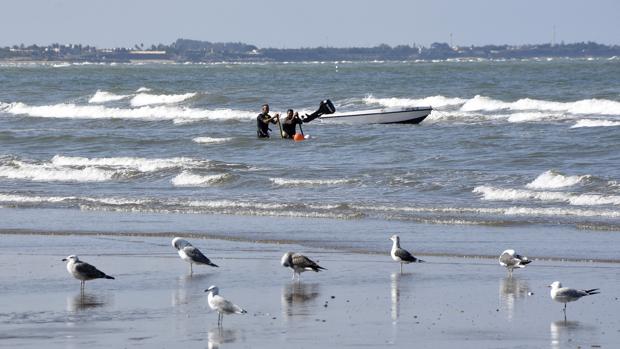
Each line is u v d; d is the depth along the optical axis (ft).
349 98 644.69
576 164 319.47
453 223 226.17
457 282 165.27
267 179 300.20
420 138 399.24
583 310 143.33
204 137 419.74
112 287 161.89
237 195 278.46
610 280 164.25
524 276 169.68
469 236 210.38
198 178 305.94
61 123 535.19
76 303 149.18
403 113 474.08
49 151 398.83
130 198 272.92
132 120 531.91
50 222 237.04
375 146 381.19
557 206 247.70
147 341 126.62
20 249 200.13
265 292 158.10
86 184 309.22
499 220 227.81
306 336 129.08
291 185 293.23
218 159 364.38
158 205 260.21
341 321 137.49
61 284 163.94
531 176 292.61
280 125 414.82
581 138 381.19
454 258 187.73
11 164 343.67
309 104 607.78
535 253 191.11
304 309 145.28
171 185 303.27
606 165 314.76
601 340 126.11
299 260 167.22
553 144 365.40
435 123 475.31
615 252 190.19
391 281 166.61
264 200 266.57
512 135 400.06
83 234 219.41
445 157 344.28
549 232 213.87
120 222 235.81
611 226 217.36
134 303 149.18
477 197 265.54
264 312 143.54
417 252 194.18
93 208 257.75
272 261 185.37
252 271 175.73
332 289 160.15
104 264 183.42
